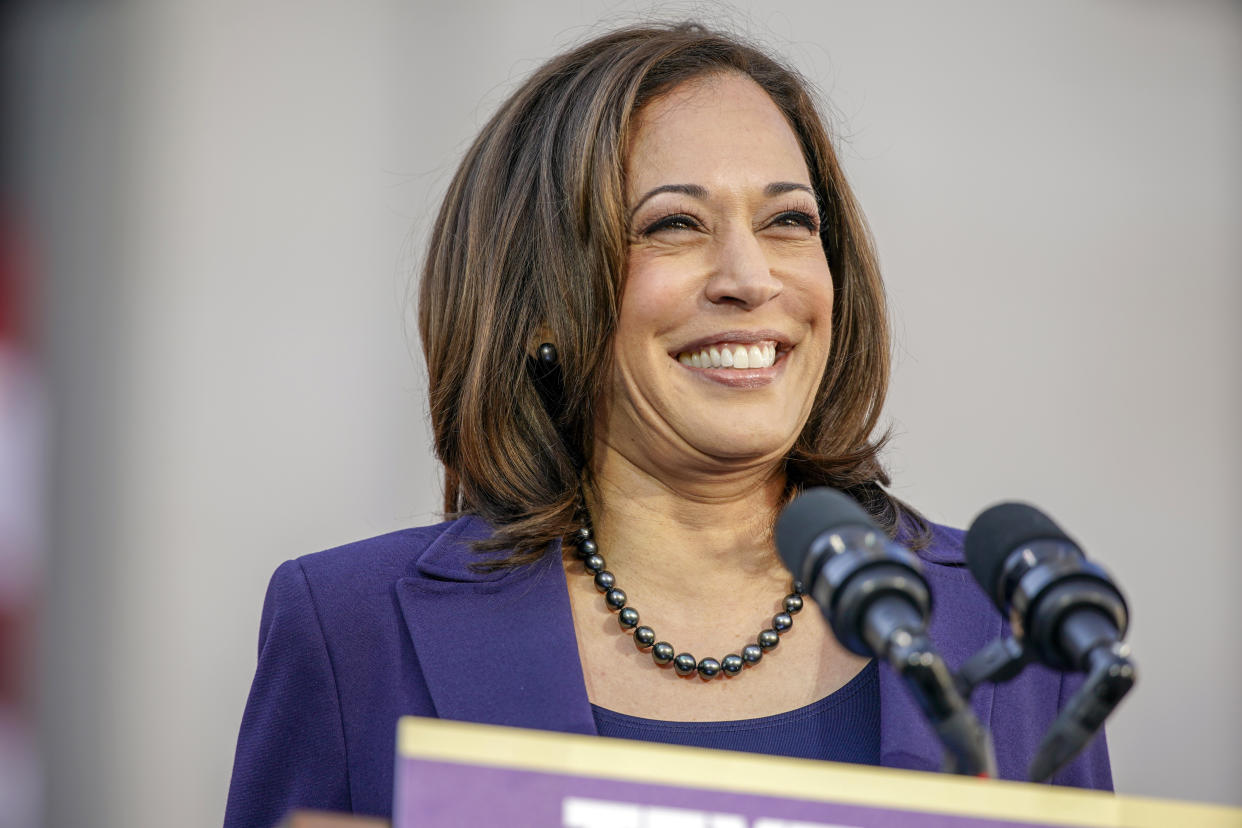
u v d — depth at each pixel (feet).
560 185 27.84
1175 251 53.16
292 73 51.88
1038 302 52.37
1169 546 52.03
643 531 27.32
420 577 27.30
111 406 49.93
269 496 50.06
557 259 27.50
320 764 26.17
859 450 29.40
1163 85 53.88
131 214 50.75
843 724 25.59
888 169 52.26
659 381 26.58
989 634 27.04
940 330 51.78
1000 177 52.80
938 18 53.16
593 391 27.43
